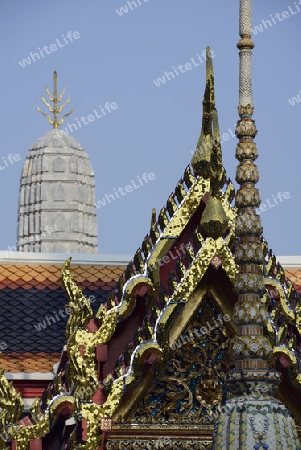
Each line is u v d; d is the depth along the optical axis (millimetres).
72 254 53125
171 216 44875
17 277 52562
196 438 43531
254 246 39844
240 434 38438
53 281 52594
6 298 51938
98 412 42844
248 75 41125
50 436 44250
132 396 43344
